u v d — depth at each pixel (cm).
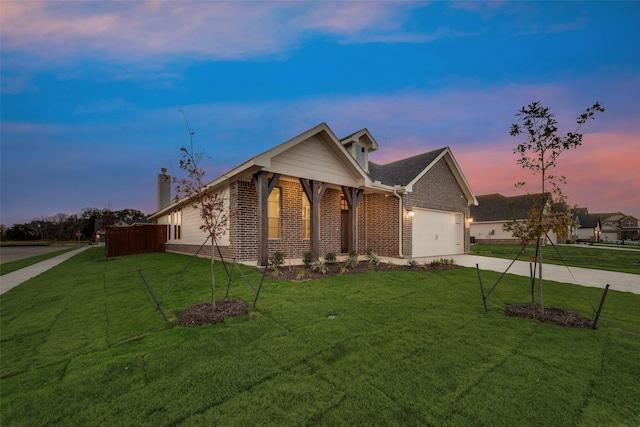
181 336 374
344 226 1350
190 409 234
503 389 267
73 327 430
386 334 389
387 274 825
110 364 304
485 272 917
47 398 250
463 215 1658
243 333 383
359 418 225
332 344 354
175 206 1519
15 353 346
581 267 1086
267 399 247
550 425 221
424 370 298
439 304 543
